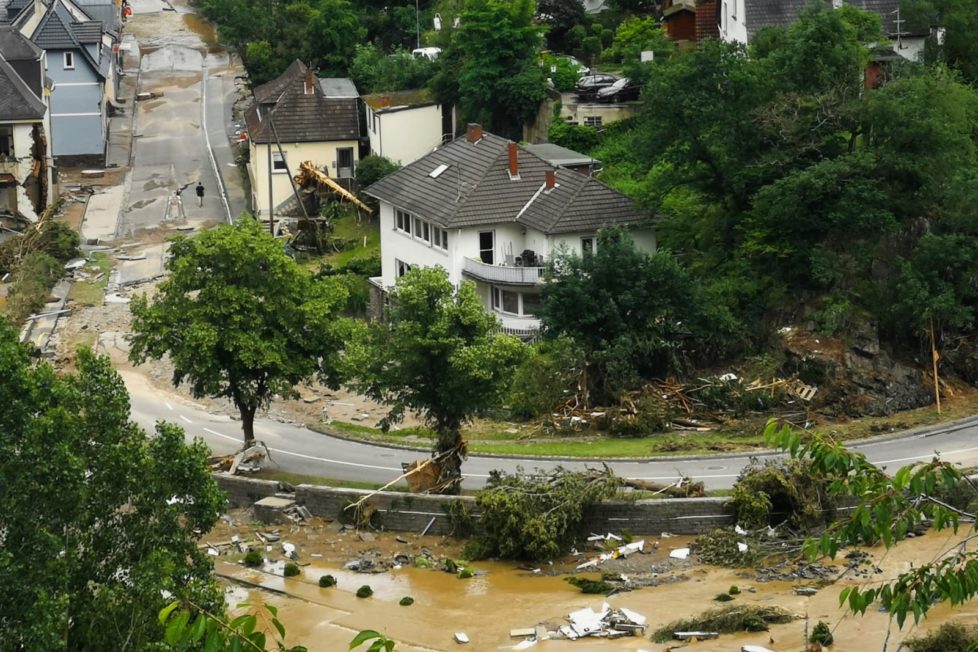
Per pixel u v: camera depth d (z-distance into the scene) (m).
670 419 83.69
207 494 50.03
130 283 112.25
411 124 127.88
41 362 48.84
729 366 89.50
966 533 63.78
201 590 45.69
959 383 87.81
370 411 88.62
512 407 85.62
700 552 65.44
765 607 58.31
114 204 132.62
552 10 139.12
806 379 86.69
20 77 129.50
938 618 55.81
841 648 54.09
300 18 149.62
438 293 71.94
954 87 93.00
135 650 43.34
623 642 57.06
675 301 88.94
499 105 123.94
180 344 76.06
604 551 66.62
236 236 76.12
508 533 66.00
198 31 192.50
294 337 76.25
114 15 174.88
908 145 91.12
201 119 157.38
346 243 117.56
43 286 108.31
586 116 119.38
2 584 42.47
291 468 77.94
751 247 91.62
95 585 46.34
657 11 141.75
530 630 58.69
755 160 94.75
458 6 147.00
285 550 68.00
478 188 100.19
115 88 164.00
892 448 77.38
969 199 87.88
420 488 71.38
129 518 48.25
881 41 101.44
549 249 96.31
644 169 98.75
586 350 87.25
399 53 139.62
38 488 44.47
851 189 89.44
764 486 66.88
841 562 62.91
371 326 74.06
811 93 94.88
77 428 46.81
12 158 124.19
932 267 88.31
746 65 95.06
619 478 68.50
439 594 62.94
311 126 128.50
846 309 88.31
